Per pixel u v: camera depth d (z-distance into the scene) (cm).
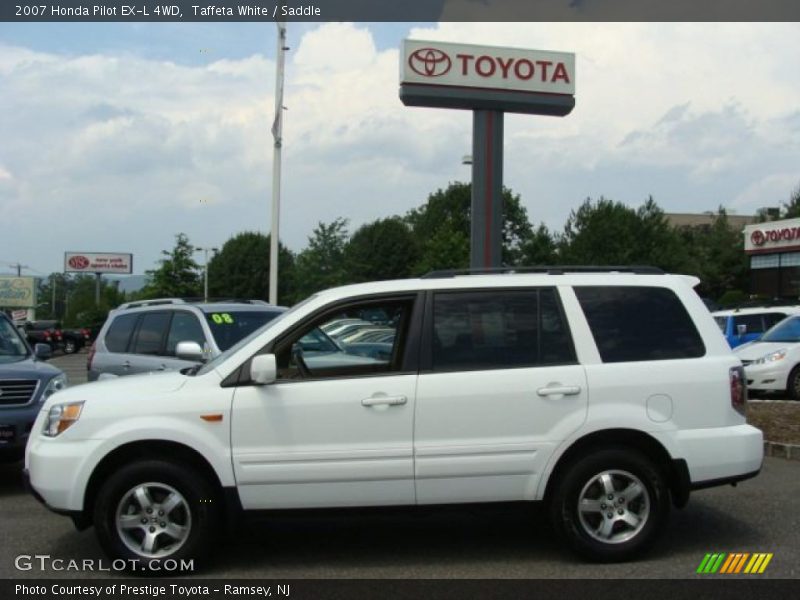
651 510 535
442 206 6788
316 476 522
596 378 537
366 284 563
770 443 936
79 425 528
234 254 5962
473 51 2241
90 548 593
